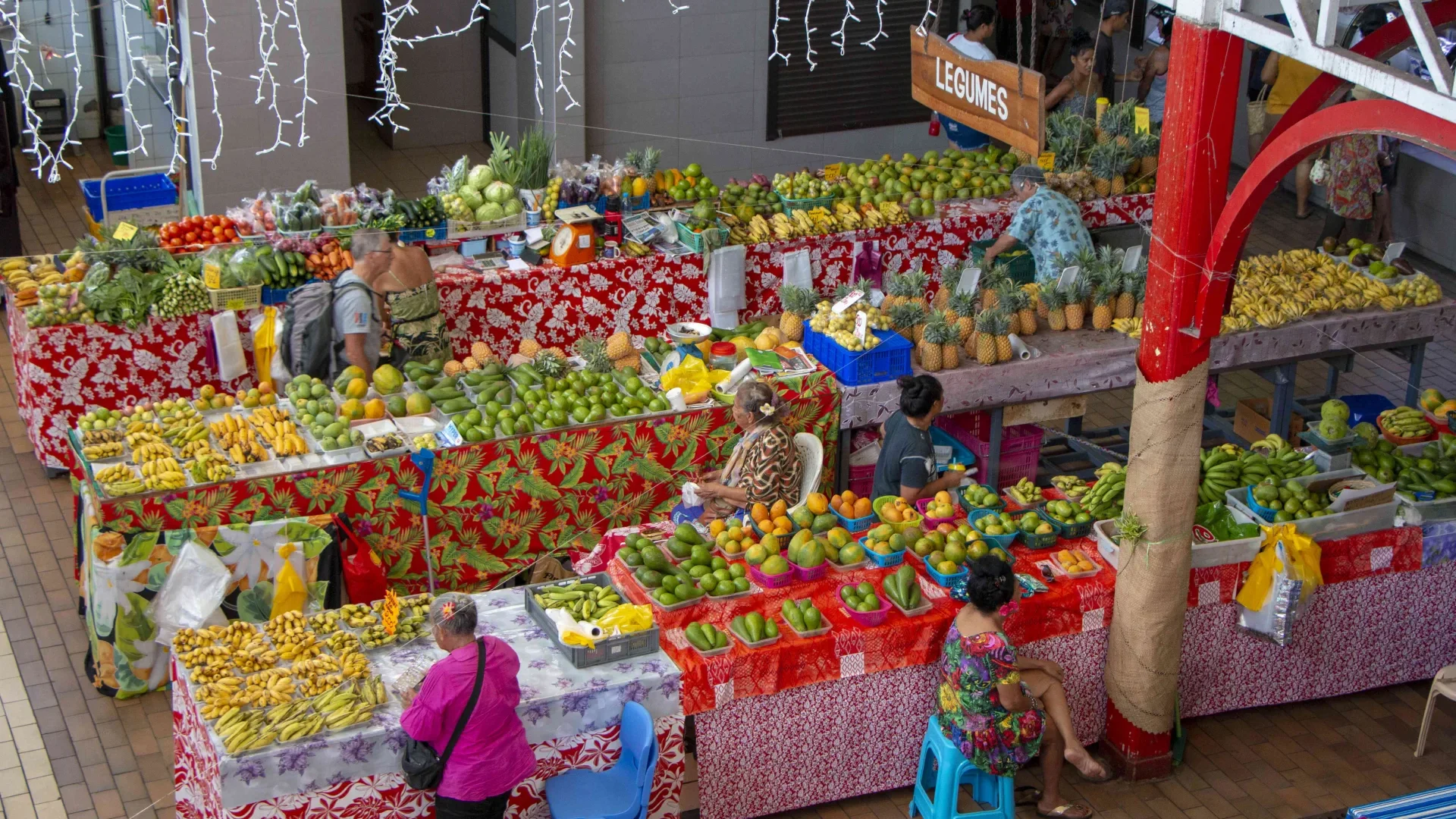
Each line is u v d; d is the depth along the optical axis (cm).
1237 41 575
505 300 950
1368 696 778
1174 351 626
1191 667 724
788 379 857
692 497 775
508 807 605
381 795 580
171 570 716
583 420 814
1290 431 976
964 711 632
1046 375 882
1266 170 566
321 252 925
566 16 1294
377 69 1520
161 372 902
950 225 1061
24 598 816
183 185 1161
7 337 1102
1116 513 740
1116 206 1112
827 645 642
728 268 990
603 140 1372
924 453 759
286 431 782
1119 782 705
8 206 1150
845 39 1420
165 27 1234
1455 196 1238
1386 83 493
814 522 721
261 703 586
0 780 681
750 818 664
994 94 780
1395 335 958
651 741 583
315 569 734
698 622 651
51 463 916
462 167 987
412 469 775
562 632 621
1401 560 738
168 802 672
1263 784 707
